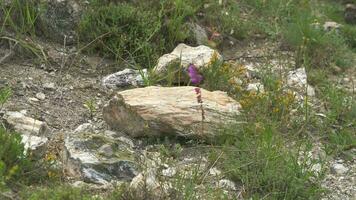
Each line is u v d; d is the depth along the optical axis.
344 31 5.62
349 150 4.44
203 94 4.41
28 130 4.16
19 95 4.46
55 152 4.12
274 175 4.00
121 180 3.98
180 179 3.86
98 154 4.04
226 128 4.27
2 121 4.20
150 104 4.27
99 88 4.65
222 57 5.00
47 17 4.86
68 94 4.55
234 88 4.67
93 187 3.89
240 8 5.63
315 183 4.08
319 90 4.96
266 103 4.46
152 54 4.88
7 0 4.84
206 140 4.29
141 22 4.91
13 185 3.82
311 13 5.71
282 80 4.89
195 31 5.13
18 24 4.84
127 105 4.27
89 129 4.32
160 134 4.28
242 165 4.04
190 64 4.61
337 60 5.28
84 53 4.86
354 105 4.71
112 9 4.93
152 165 4.05
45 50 4.77
